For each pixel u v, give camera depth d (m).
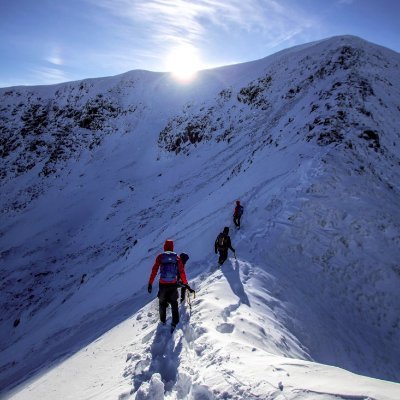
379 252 13.71
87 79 81.62
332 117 22.64
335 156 18.16
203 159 47.50
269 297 9.64
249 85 51.22
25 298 36.75
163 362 5.88
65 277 37.59
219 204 22.14
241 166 30.11
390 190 17.53
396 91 29.86
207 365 4.97
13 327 32.72
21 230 53.66
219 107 54.38
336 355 8.99
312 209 14.80
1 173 70.56
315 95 29.19
